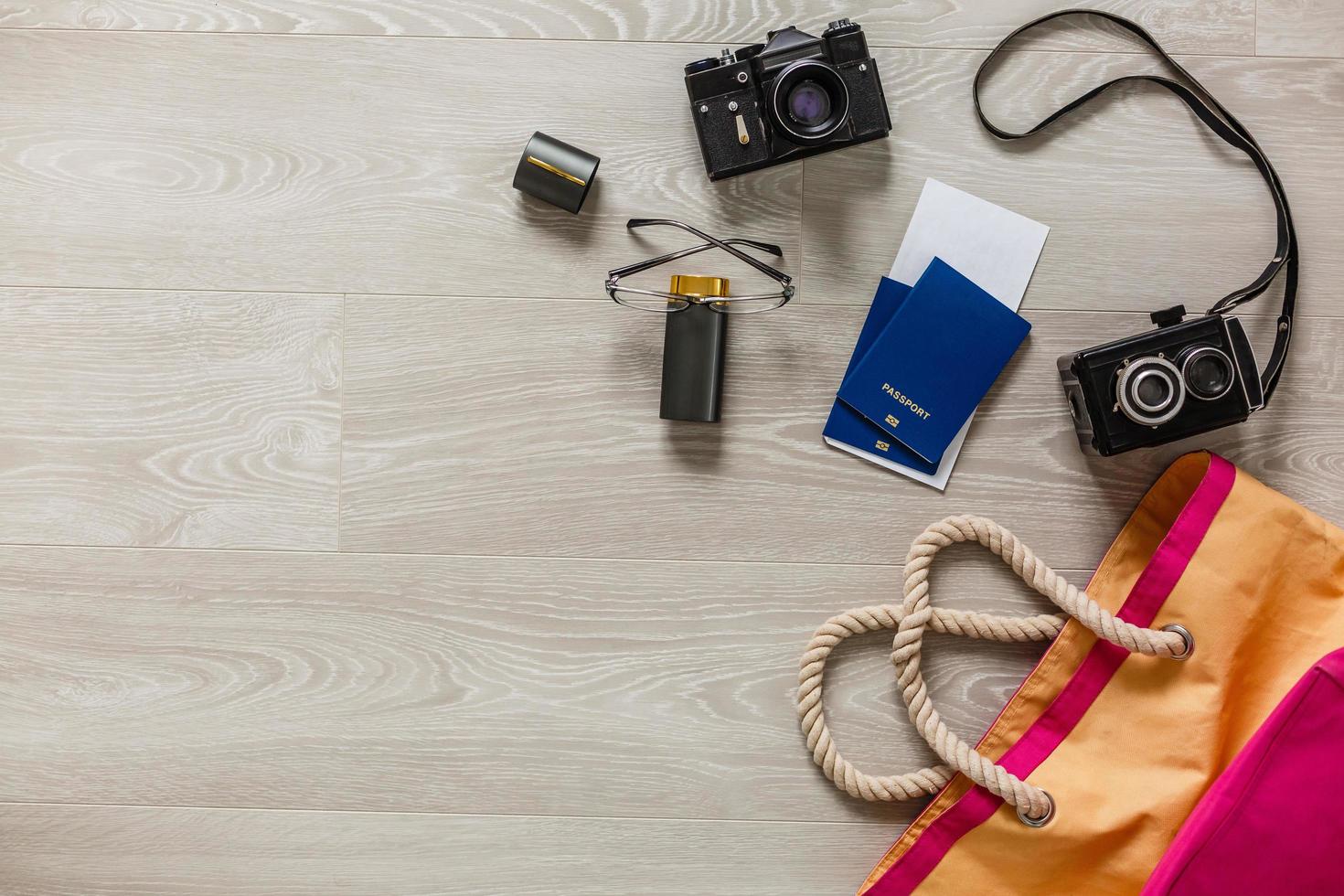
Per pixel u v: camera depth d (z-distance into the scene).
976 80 0.95
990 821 0.92
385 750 0.99
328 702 0.99
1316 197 0.97
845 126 0.89
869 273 0.98
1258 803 0.82
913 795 0.95
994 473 0.98
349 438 0.99
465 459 0.99
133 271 0.99
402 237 0.98
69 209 0.98
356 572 0.99
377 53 0.98
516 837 0.99
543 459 0.99
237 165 0.98
